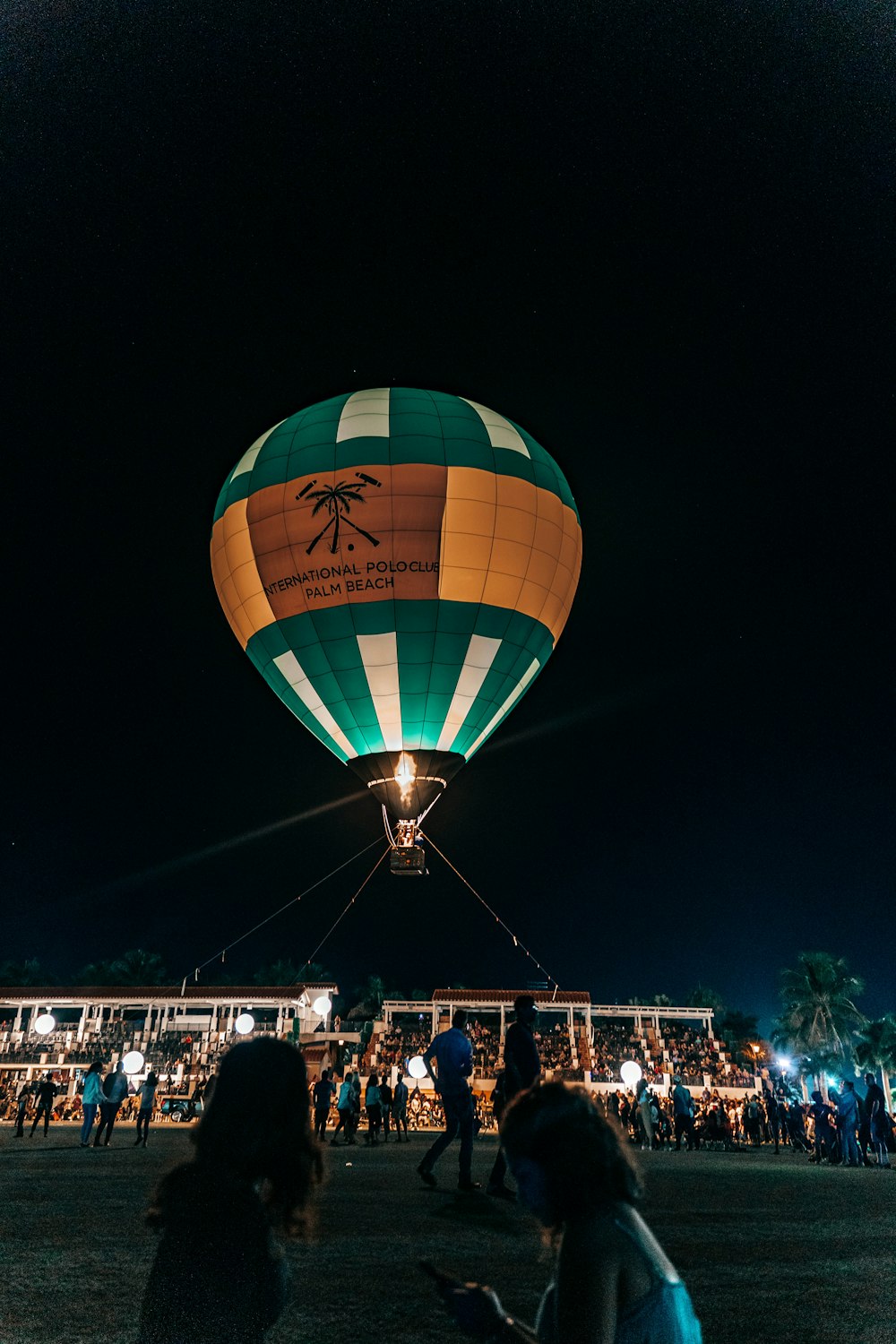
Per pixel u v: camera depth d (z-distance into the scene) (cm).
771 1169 1609
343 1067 4644
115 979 8831
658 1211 963
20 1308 562
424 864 2722
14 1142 2061
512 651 2814
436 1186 1140
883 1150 1891
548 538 2864
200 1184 239
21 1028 5288
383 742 2780
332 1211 917
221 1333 218
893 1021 7788
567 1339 202
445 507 2730
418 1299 586
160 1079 4594
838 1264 710
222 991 5291
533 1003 1077
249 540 2820
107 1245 754
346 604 2703
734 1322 547
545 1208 233
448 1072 1138
